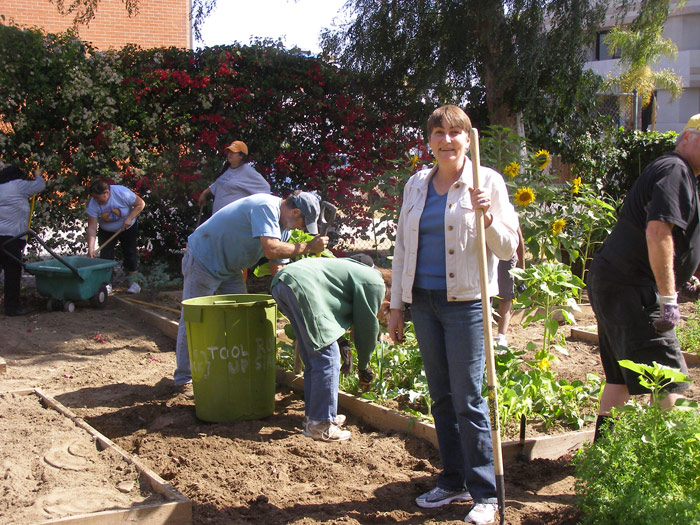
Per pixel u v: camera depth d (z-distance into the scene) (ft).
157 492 12.88
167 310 28.32
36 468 13.84
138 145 34.37
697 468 11.11
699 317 24.26
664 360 12.76
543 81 36.29
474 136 11.21
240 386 17.22
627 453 11.28
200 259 18.66
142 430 16.85
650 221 12.12
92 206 30.53
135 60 34.45
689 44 93.61
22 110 32.22
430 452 15.42
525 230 26.94
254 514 12.58
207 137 34.47
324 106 36.40
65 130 33.01
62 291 28.60
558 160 44.45
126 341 25.36
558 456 15.28
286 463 14.97
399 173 28.94
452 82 36.37
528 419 16.67
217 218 18.63
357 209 37.27
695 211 12.44
